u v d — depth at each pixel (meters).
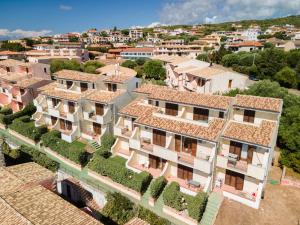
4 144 38.19
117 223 25.19
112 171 29.45
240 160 26.84
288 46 105.31
